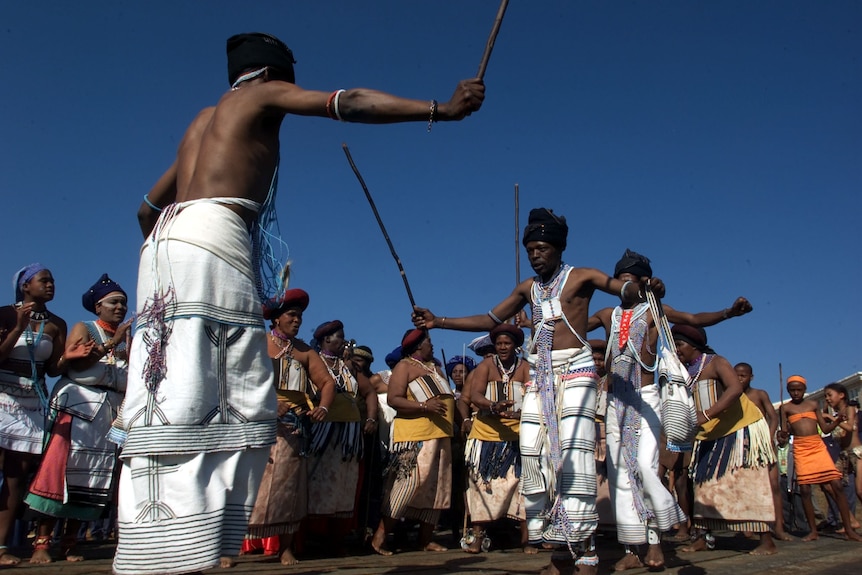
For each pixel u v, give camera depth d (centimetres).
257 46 286
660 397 483
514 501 616
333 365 606
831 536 812
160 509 233
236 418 252
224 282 254
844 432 960
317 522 595
